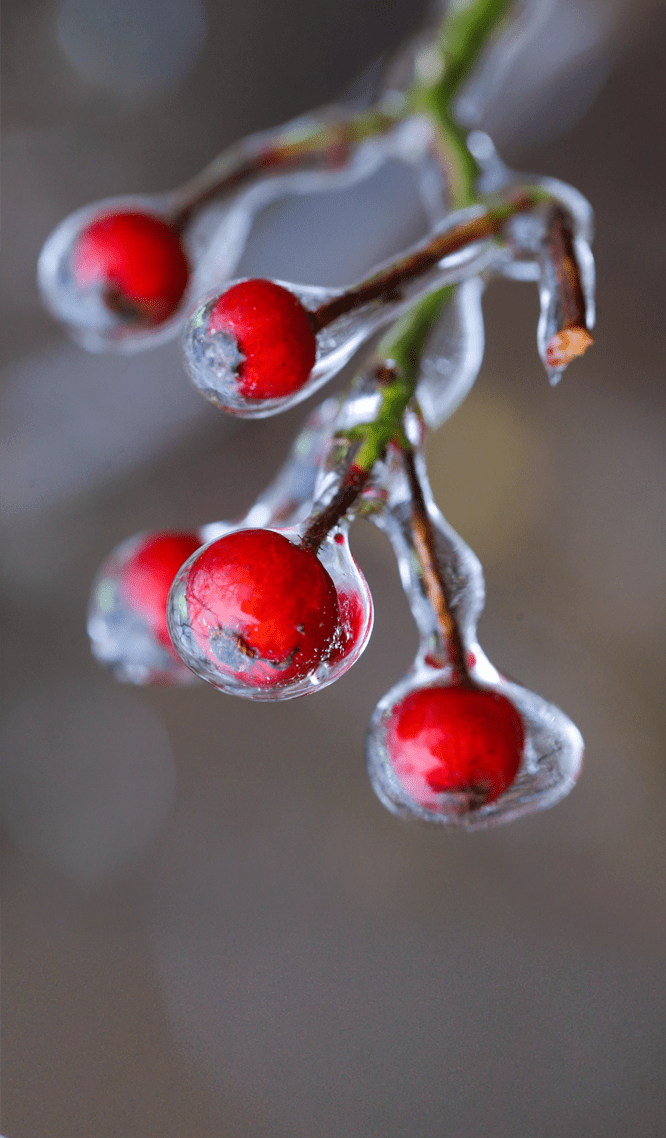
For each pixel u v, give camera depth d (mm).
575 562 457
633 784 455
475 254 201
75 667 484
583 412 457
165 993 440
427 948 450
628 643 455
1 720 478
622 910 448
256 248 418
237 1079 412
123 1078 409
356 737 483
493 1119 399
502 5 229
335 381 459
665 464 451
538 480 457
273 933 457
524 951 445
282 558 188
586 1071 410
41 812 475
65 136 472
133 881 469
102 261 215
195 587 188
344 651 189
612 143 438
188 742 490
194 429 469
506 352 459
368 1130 398
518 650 459
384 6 465
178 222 223
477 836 469
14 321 455
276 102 473
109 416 457
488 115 402
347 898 468
